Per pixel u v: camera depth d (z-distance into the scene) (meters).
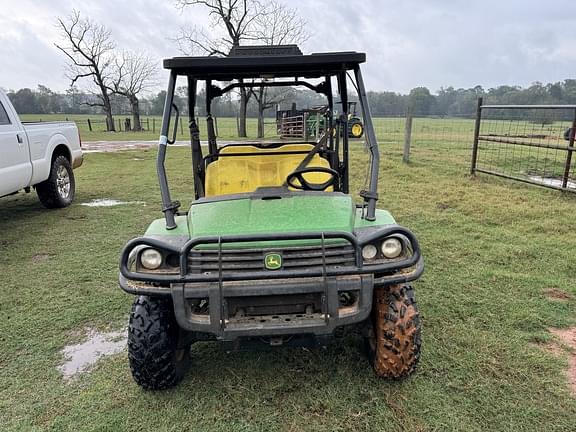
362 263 2.37
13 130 6.11
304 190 3.08
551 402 2.53
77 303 3.97
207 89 3.78
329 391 2.67
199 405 2.60
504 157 11.49
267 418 2.48
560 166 9.96
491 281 4.11
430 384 2.69
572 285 4.00
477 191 7.56
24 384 2.85
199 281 2.31
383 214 2.74
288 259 2.38
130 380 2.85
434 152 13.12
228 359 3.03
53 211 7.32
